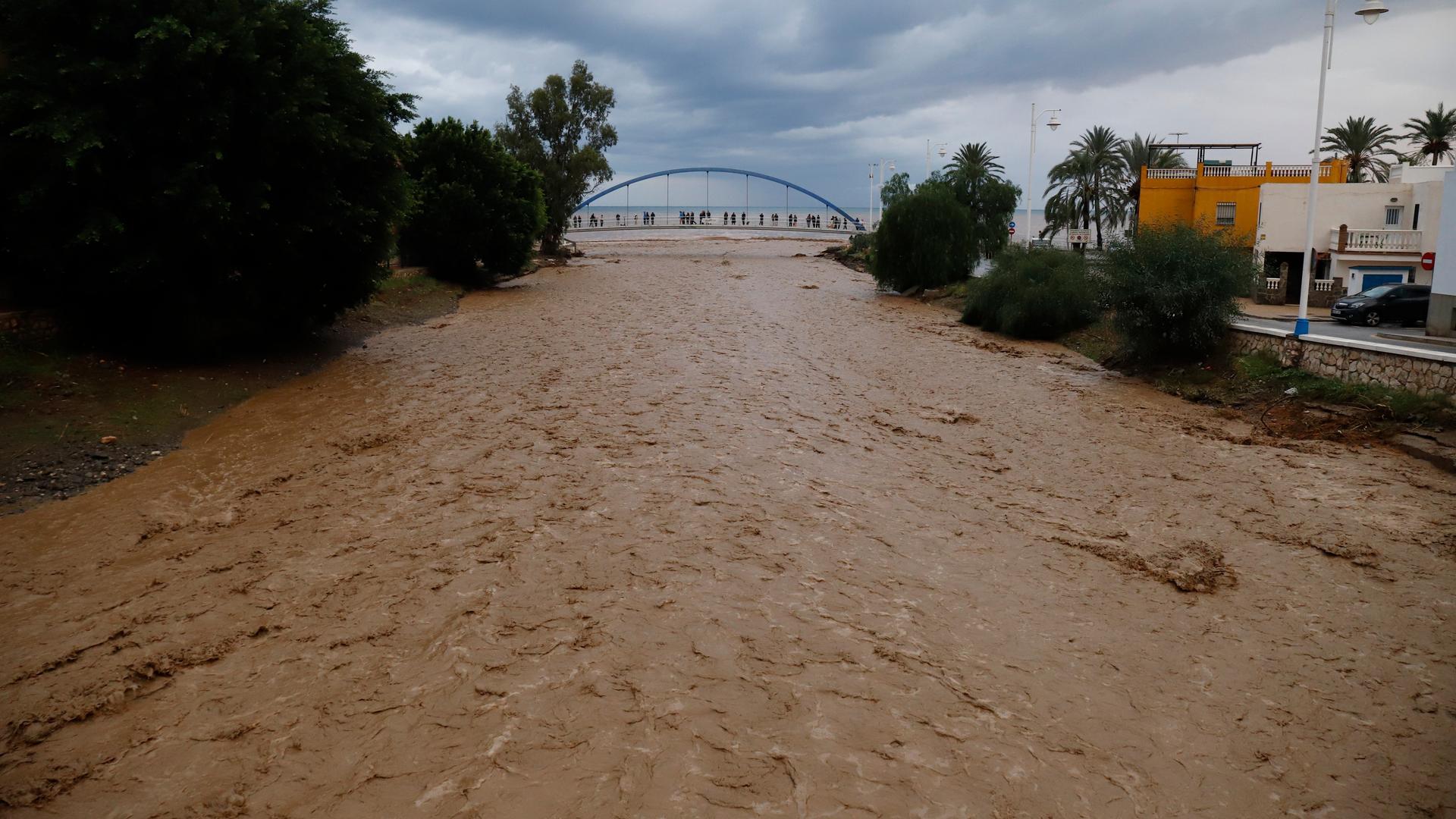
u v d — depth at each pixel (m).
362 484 11.91
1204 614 8.60
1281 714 6.89
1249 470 13.58
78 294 16.14
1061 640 7.98
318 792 5.66
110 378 15.53
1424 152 49.62
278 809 5.49
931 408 17.75
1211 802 5.81
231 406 16.33
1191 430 16.30
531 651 7.46
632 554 9.58
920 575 9.34
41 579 8.78
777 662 7.38
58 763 5.94
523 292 41.34
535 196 44.06
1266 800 5.85
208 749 6.10
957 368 22.77
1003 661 7.57
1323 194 38.88
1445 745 6.52
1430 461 13.77
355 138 18.53
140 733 6.27
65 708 6.53
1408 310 28.64
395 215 20.55
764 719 6.54
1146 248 21.44
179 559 9.34
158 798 5.60
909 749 6.23
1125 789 5.89
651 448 13.85
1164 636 8.12
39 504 10.93
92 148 14.38
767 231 111.94
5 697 6.67
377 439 14.14
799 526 10.61
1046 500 12.05
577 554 9.52
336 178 19.02
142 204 15.49
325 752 6.07
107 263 15.52
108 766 5.91
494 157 40.09
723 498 11.52
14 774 5.81
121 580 8.77
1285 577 9.52
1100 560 9.93
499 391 18.09
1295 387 17.58
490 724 6.41
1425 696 7.18
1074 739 6.44
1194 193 44.50
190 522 10.44
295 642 7.57
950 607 8.57
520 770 5.89
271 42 17.02
